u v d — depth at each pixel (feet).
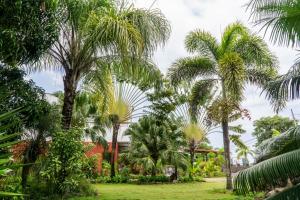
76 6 28.91
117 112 66.08
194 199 34.96
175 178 71.41
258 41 45.11
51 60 32.04
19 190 19.89
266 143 16.05
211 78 47.93
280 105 17.04
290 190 13.19
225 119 44.50
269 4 15.30
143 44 28.53
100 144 79.51
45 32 23.34
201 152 106.63
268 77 44.93
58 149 27.66
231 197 34.12
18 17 20.98
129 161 75.87
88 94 40.24
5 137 8.88
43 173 27.02
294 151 13.61
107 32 27.61
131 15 29.81
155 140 74.49
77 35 30.86
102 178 67.36
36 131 27.35
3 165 8.64
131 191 45.65
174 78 47.60
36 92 26.43
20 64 24.16
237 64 39.60
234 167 69.10
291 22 14.84
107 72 33.60
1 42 20.03
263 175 13.43
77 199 30.12
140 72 31.17
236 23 46.85
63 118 29.78
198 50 48.16
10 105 23.88
